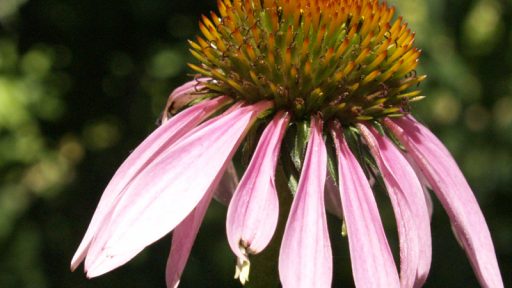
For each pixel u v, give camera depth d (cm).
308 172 31
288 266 29
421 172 33
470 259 32
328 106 31
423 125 34
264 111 31
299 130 31
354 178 31
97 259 30
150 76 67
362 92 32
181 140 31
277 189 31
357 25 32
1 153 66
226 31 32
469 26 62
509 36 65
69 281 67
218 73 32
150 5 63
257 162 30
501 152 65
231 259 64
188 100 33
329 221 63
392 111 32
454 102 64
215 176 30
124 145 69
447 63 60
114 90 69
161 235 30
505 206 63
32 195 69
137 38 66
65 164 70
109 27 66
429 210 34
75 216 69
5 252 67
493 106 66
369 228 30
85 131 70
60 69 67
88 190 69
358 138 32
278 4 32
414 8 58
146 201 30
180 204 30
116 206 30
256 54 32
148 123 68
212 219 64
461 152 64
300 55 32
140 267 65
